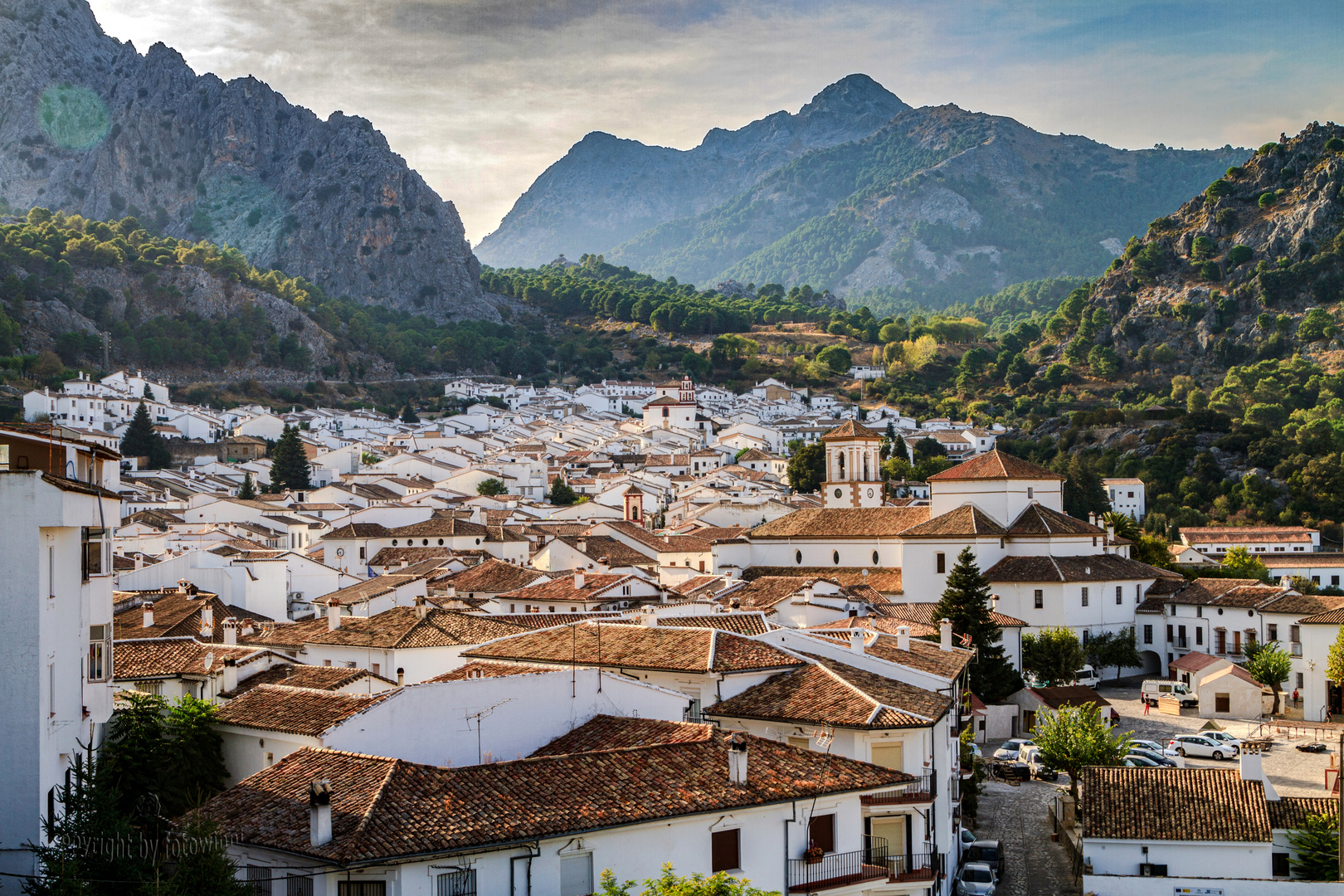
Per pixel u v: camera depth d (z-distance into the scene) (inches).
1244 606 6117.1
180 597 4111.7
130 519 7751.0
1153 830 3024.1
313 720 2427.4
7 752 1950.1
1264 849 2962.6
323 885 1839.3
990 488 6368.1
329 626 3831.2
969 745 3686.0
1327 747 4726.9
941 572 6156.5
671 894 1895.9
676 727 2453.2
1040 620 6112.2
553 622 3777.1
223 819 2017.7
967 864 3166.8
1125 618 6407.5
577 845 1993.1
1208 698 5428.2
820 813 2295.8
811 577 5216.5
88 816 1989.4
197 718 2546.8
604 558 6520.7
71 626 2111.2
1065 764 3602.4
